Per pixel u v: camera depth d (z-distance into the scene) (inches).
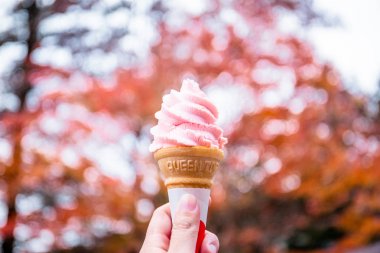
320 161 337.7
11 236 290.8
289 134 338.6
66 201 293.6
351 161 316.2
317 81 344.5
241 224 382.6
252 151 353.1
